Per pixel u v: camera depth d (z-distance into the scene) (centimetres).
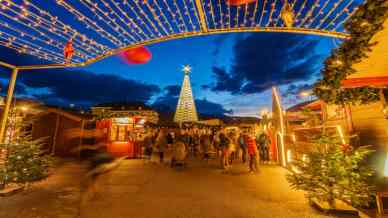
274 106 1286
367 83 433
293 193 591
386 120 474
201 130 1822
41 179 685
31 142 670
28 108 1216
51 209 463
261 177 805
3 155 616
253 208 475
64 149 1348
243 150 1191
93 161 491
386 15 367
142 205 489
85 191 482
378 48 460
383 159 476
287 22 391
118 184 686
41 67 652
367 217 435
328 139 486
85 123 1406
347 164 459
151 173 882
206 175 843
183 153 1076
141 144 1452
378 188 479
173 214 438
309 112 652
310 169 493
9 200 522
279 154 1122
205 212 450
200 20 450
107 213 441
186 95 3806
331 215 439
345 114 587
